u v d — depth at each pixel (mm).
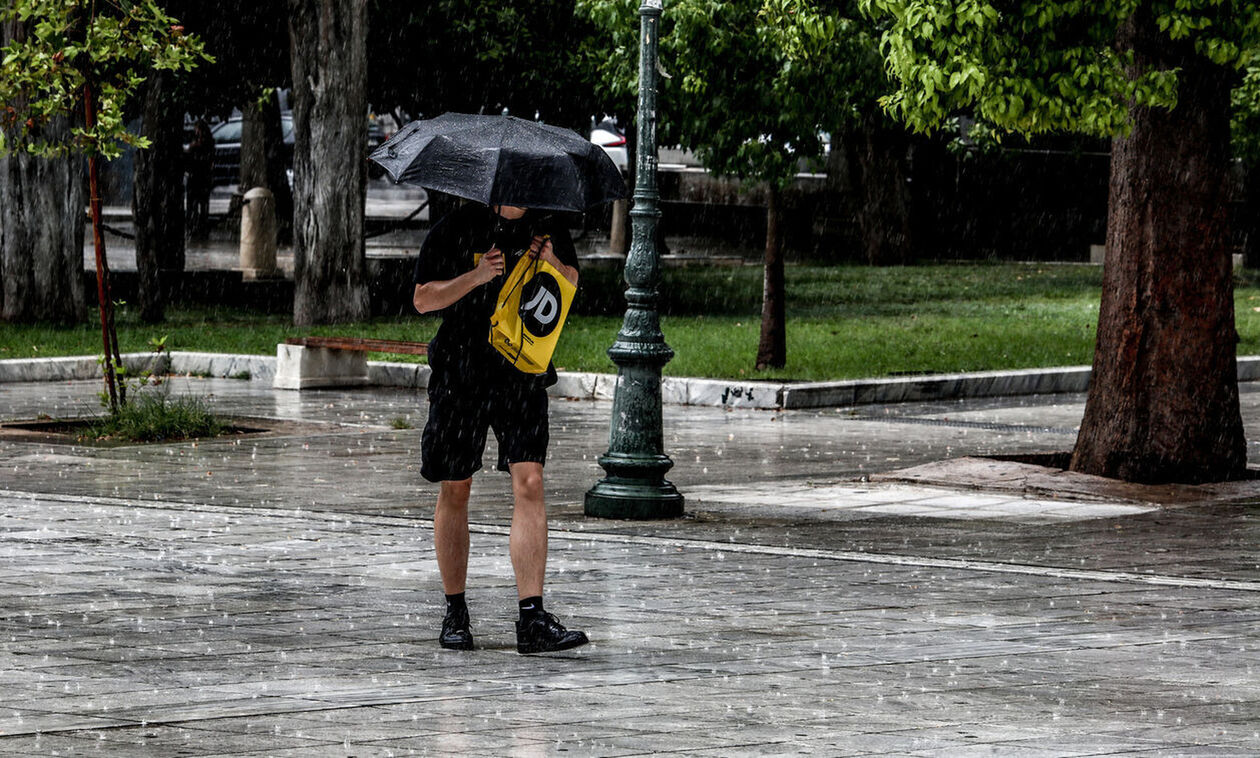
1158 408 27125
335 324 57438
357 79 57500
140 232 58594
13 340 51844
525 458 15359
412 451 32625
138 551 20859
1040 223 87312
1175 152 26766
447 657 15109
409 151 15383
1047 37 24859
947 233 87250
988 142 45469
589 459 31688
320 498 26281
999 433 36281
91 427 35250
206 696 13570
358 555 20672
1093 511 24922
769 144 41562
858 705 13328
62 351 49438
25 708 13141
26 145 35094
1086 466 27828
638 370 24344
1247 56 25031
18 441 33688
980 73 24391
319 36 56875
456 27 56656
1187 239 26922
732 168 42406
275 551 20938
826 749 11992
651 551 21094
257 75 62438
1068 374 44844
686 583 18828
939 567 19984
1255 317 56281
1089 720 12883
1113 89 24938
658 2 24516
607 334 53438
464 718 12875
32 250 56156
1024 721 12844
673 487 24469
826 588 18562
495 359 15266
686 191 88438
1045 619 16875
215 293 66625
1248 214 75625
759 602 17719
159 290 58969
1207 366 27031
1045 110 25125
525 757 11781
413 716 12938
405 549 21156
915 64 24938
